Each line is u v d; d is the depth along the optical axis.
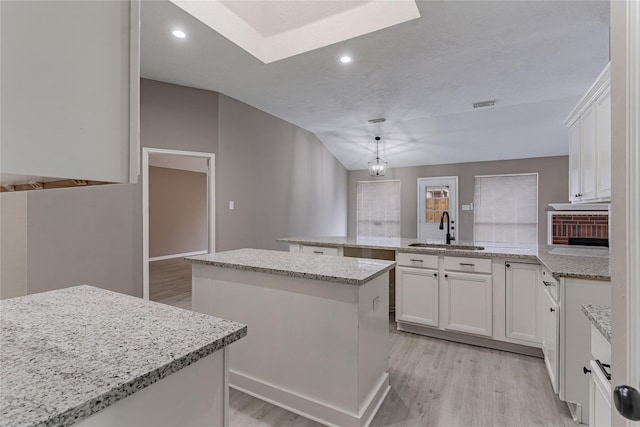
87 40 0.41
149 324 1.01
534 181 6.04
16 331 0.94
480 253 2.68
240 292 2.09
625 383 0.66
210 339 0.91
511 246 3.14
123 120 0.44
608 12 2.39
